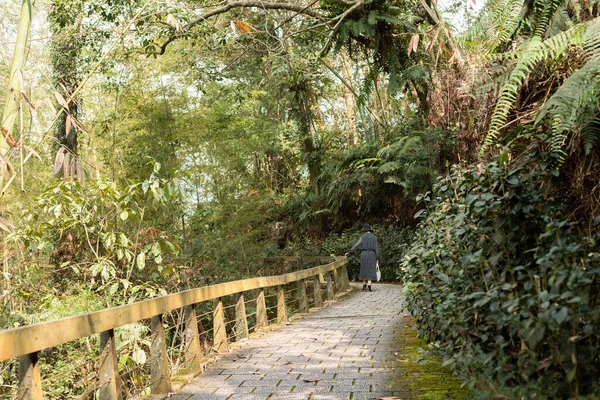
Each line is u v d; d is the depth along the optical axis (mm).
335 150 25531
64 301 7711
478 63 5414
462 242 4789
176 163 14234
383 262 19391
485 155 5715
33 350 3432
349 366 5770
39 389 3521
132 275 9758
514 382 3672
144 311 4973
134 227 11250
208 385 5324
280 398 4680
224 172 15508
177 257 11758
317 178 22781
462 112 6625
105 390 4438
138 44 12914
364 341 7297
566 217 4477
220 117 16172
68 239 9000
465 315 4305
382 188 20438
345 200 22844
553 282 3402
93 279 8359
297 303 15477
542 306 3107
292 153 25766
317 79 22234
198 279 12367
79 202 8133
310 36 15750
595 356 3428
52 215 8703
